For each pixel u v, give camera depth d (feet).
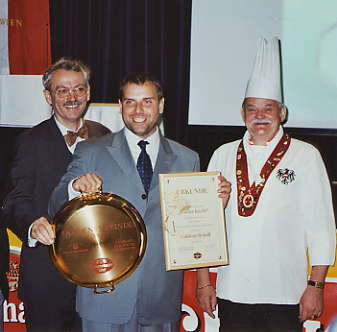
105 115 7.36
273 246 5.82
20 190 6.55
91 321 5.59
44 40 8.00
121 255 5.52
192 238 5.61
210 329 7.42
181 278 5.73
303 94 7.89
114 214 5.50
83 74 6.75
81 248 5.47
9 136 8.00
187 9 7.93
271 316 5.87
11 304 7.63
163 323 5.55
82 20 7.99
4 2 8.00
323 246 5.85
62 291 6.66
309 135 7.91
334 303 7.18
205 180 5.67
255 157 6.05
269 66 6.09
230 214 6.00
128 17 7.93
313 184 5.89
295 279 5.88
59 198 5.67
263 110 6.01
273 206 5.86
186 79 8.01
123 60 7.99
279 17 7.84
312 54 7.83
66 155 6.73
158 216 5.60
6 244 5.79
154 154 5.67
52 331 6.68
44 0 7.98
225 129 8.00
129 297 5.51
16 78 7.98
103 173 5.59
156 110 5.49
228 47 7.93
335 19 7.76
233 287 5.92
